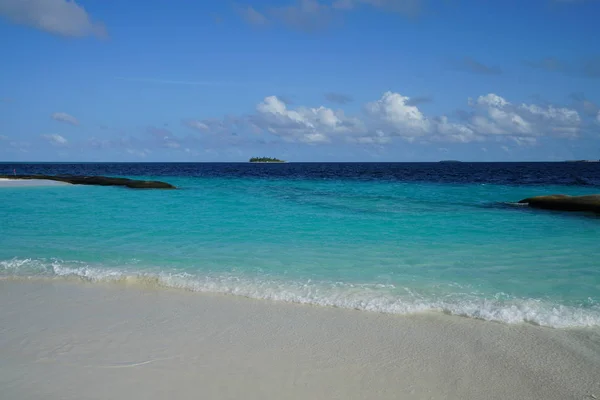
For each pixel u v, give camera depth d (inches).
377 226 592.1
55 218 661.9
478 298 297.1
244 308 281.0
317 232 543.2
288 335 239.6
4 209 780.6
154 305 286.0
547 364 210.1
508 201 930.7
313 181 1802.4
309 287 320.8
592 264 387.2
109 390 181.6
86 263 385.7
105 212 738.8
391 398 180.4
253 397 178.4
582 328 249.6
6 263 384.5
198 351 219.1
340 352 220.1
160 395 178.4
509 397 183.2
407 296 301.1
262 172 3152.1
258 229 564.7
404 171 3284.9
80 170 3826.3
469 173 2785.4
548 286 324.2
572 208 756.6
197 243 473.1
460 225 600.4
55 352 216.8
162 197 1025.5
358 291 311.7
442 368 205.6
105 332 242.1
